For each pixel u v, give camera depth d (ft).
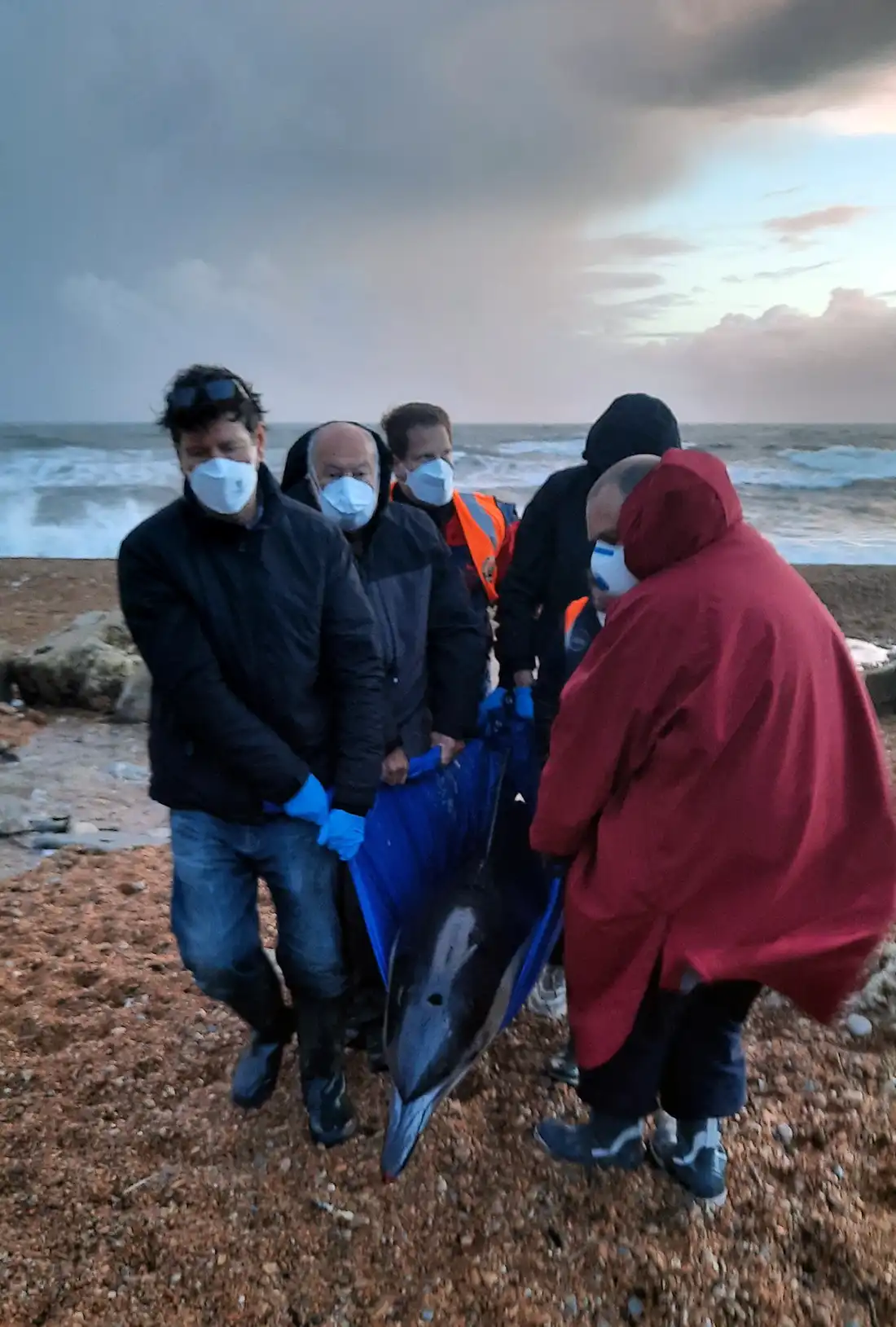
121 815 17.79
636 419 10.29
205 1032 10.64
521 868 9.36
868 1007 10.55
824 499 80.23
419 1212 8.29
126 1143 9.07
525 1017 10.70
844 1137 8.95
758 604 6.79
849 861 7.34
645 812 7.14
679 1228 8.10
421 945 8.17
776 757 6.81
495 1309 7.47
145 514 73.77
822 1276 7.73
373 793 8.22
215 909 8.36
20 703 24.12
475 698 10.03
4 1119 9.37
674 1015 7.79
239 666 7.84
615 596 8.07
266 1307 7.50
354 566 8.41
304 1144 9.00
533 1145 8.92
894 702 24.26
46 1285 7.70
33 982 11.70
